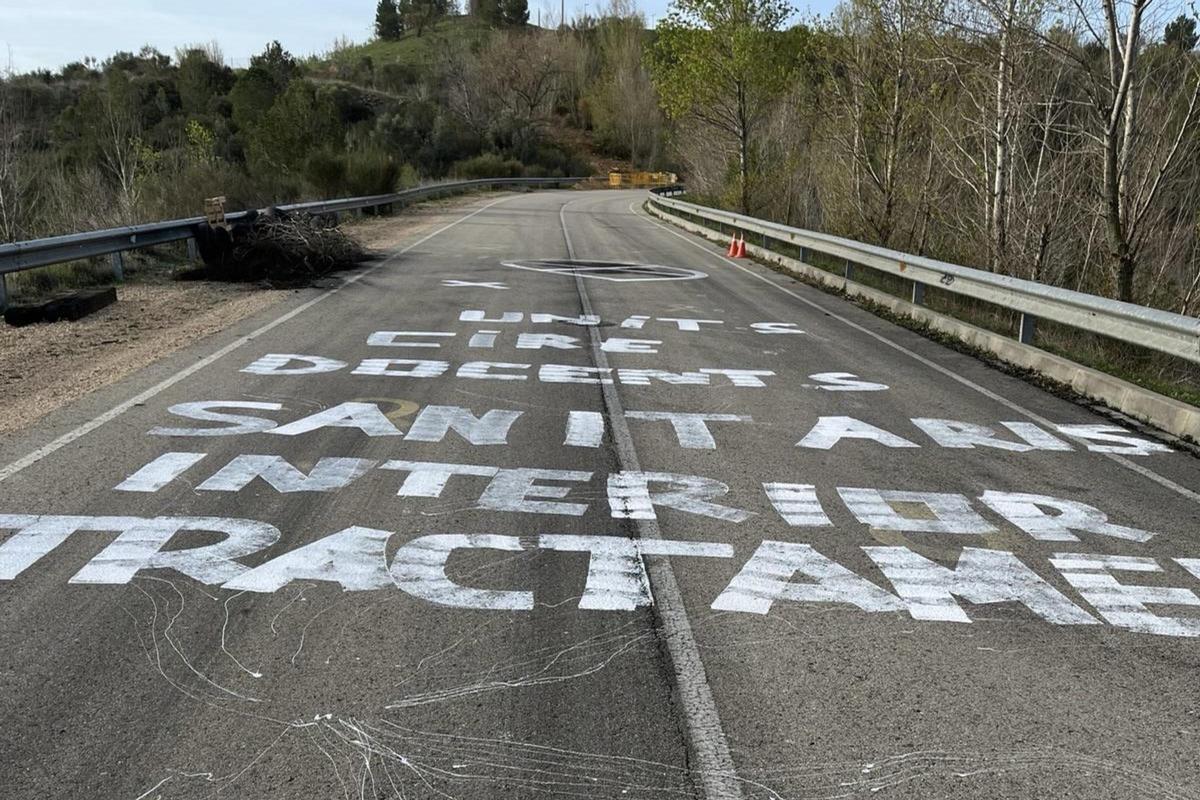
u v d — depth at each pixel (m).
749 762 3.11
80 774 2.97
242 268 14.54
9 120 22.61
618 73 91.62
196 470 5.76
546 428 6.90
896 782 3.02
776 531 5.08
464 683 3.54
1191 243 13.57
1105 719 3.42
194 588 4.25
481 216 32.62
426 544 4.77
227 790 2.90
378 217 30.41
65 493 5.33
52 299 11.21
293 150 33.75
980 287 11.05
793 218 26.52
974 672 3.72
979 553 4.88
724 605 4.21
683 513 5.29
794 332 11.51
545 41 99.31
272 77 60.19
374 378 8.29
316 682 3.53
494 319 11.53
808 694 3.52
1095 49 12.80
